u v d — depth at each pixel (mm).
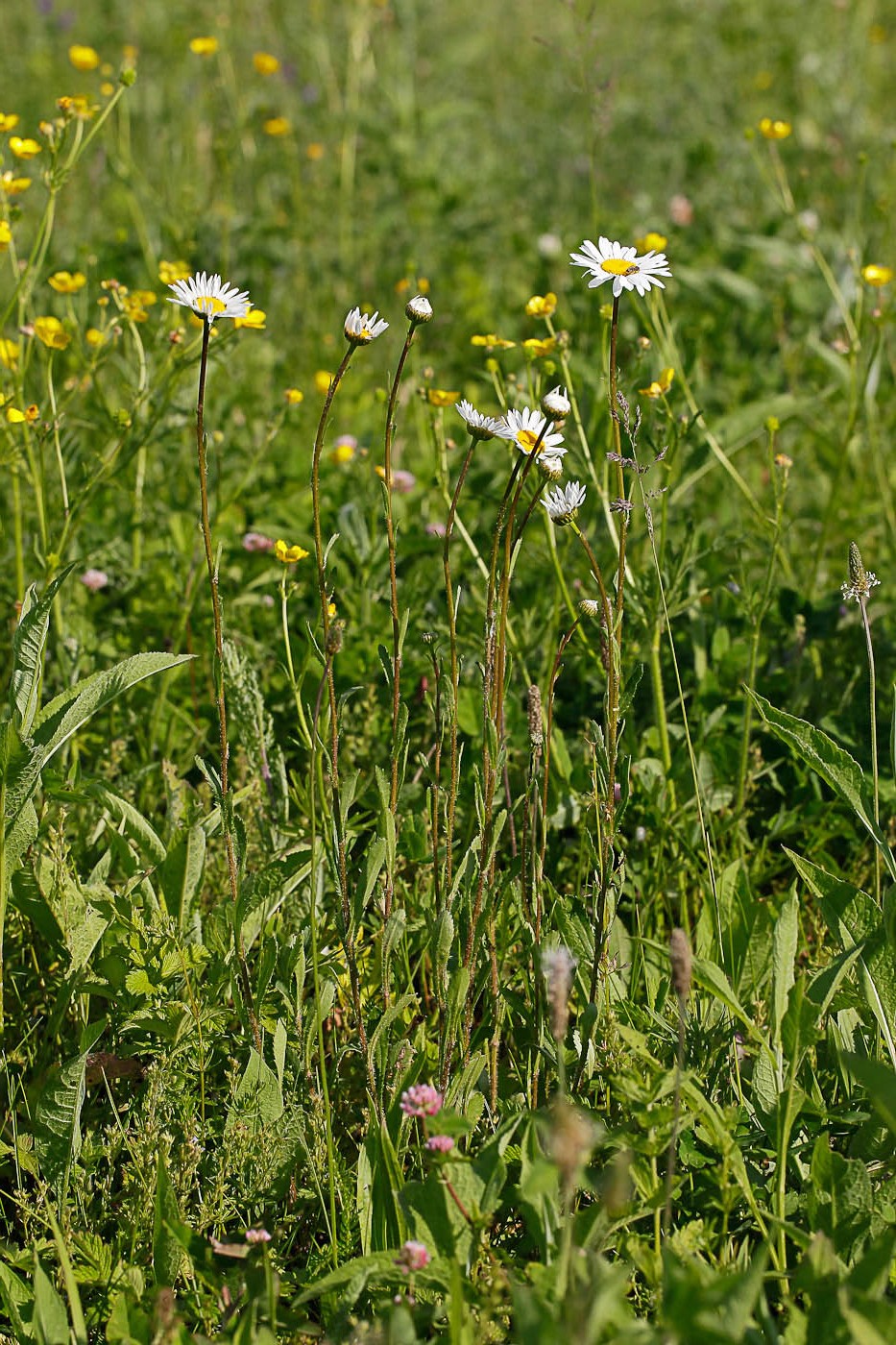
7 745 2053
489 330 5113
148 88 6934
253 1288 1760
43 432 2941
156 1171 1884
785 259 5332
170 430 3379
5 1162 2105
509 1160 1874
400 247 5840
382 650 1991
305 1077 2047
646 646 2910
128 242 5137
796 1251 1860
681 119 7562
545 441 1916
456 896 2021
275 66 6137
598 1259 1496
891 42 9180
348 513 3412
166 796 2811
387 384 4820
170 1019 2078
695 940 2316
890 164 6395
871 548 4016
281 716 3141
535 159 7176
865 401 3807
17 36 8250
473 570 3510
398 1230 1799
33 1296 1745
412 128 7023
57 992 2355
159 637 3445
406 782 2900
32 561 3482
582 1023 1977
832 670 3279
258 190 6051
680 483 3479
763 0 8992
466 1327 1596
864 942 1977
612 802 1956
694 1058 2053
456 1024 1925
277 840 2525
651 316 3613
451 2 9805
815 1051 2111
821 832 2887
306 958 2238
